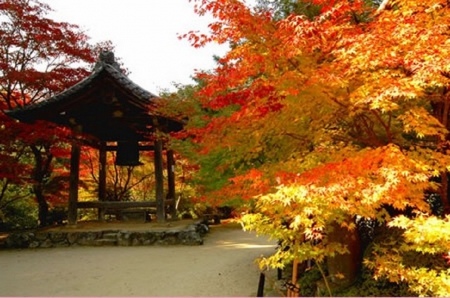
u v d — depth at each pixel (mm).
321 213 3939
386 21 4723
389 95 4109
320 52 5395
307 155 5246
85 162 18438
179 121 11297
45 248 11734
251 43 5727
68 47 14352
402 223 3830
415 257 5062
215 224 18266
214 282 7516
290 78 4852
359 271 6062
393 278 4406
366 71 4762
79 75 15062
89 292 6879
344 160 4453
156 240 12156
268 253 10398
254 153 6402
